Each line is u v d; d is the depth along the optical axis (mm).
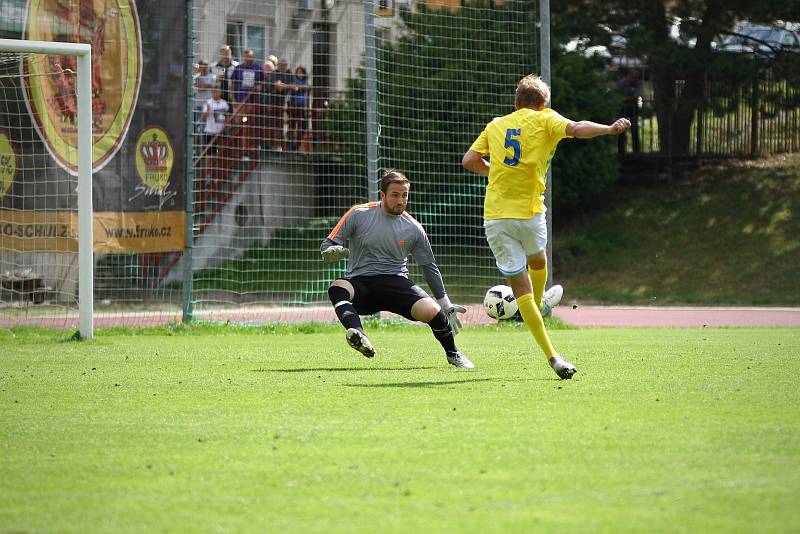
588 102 65875
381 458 11742
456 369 21531
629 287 61875
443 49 51812
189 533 8844
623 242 67000
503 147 19438
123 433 13570
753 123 73250
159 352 26312
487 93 49938
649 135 73625
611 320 45469
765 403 15836
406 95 52406
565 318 46562
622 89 72000
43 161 34594
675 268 63219
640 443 12477
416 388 18000
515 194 19469
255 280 48500
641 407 15430
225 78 49094
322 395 17109
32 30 34094
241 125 48969
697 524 8906
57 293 35719
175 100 35375
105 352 26266
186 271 36031
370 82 38594
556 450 12078
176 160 35594
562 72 65375
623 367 21547
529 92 19719
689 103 69500
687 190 70875
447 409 15352
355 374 20547
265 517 9305
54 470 11328
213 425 14133
